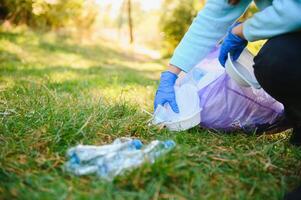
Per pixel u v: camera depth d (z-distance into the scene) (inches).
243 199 53.5
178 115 79.4
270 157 66.8
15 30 239.5
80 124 74.8
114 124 79.0
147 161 56.6
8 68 157.5
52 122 74.8
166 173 56.1
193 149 65.6
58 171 59.4
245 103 80.4
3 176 56.4
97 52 240.8
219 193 54.6
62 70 165.5
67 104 89.6
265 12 61.7
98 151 60.6
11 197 51.3
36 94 102.0
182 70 80.2
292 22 58.9
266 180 58.2
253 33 63.6
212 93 80.4
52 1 205.2
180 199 52.6
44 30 253.8
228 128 82.4
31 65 171.3
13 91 106.3
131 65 216.4
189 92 81.4
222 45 75.0
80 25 277.0
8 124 74.2
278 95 64.1
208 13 76.6
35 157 63.0
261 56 62.8
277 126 82.0
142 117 84.4
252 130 82.6
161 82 81.6
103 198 50.8
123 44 285.9
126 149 62.7
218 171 60.7
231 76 72.7
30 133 71.2
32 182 54.6
